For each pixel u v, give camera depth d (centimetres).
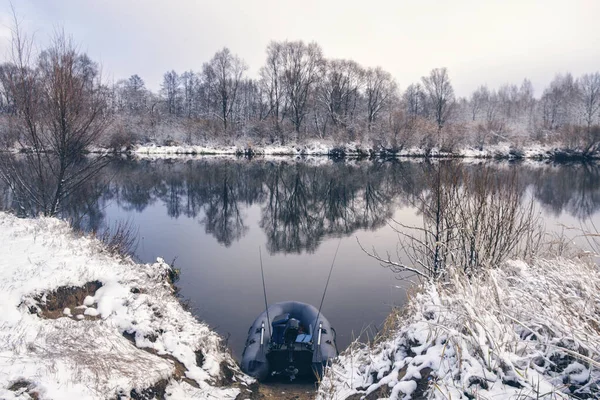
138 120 4372
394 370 342
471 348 317
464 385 285
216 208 1927
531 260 598
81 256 588
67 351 365
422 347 343
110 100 1544
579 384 277
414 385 309
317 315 689
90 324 436
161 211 1797
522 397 267
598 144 3962
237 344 685
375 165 3488
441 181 722
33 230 654
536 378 283
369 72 4834
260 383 544
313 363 585
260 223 1644
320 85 4656
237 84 4656
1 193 1055
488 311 348
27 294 439
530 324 337
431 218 746
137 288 558
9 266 497
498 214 656
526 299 360
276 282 983
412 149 4225
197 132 4425
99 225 1341
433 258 708
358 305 851
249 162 3644
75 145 881
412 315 444
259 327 656
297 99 4591
